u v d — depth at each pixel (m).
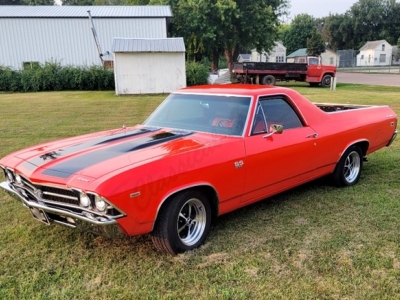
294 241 3.57
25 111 13.95
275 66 26.98
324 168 4.68
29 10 31.94
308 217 4.12
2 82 25.64
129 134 3.99
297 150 4.18
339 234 3.70
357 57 81.81
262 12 39.62
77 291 2.82
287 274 3.02
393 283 2.88
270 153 3.88
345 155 4.92
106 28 31.33
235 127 3.82
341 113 4.99
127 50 20.06
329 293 2.77
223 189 3.51
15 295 2.78
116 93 20.66
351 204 4.47
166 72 20.94
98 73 26.47
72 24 30.73
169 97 4.71
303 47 91.12
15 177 3.46
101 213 2.81
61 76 26.22
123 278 2.99
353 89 22.92
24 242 3.61
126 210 2.85
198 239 3.47
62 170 3.08
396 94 18.36
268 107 4.09
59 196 3.00
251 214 4.23
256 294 2.77
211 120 4.04
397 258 3.24
